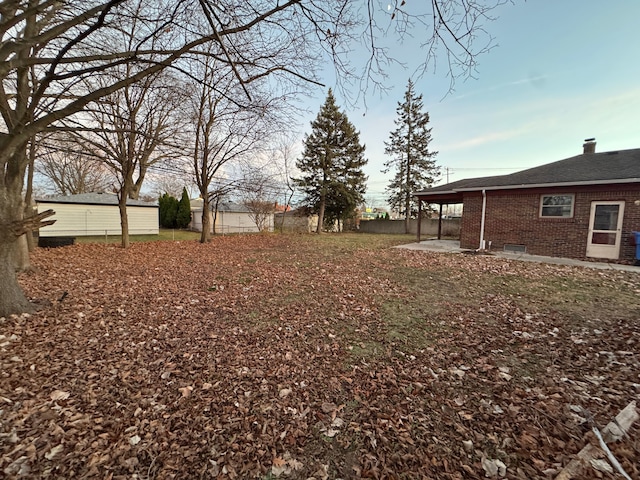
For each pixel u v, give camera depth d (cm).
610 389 244
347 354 317
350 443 194
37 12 311
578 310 446
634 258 842
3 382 247
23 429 195
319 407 230
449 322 405
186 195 2792
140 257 967
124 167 1158
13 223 388
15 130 365
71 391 241
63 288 545
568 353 312
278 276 682
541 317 418
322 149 2308
